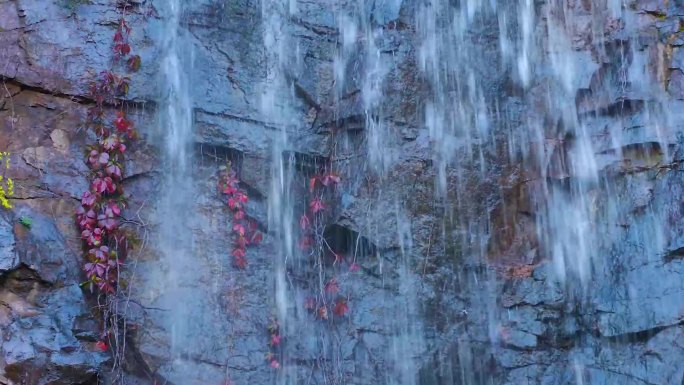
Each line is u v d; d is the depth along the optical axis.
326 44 7.09
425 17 7.24
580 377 6.18
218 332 6.02
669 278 6.16
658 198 6.42
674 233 6.24
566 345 6.31
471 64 7.20
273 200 6.53
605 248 6.51
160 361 5.78
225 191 6.38
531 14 7.44
